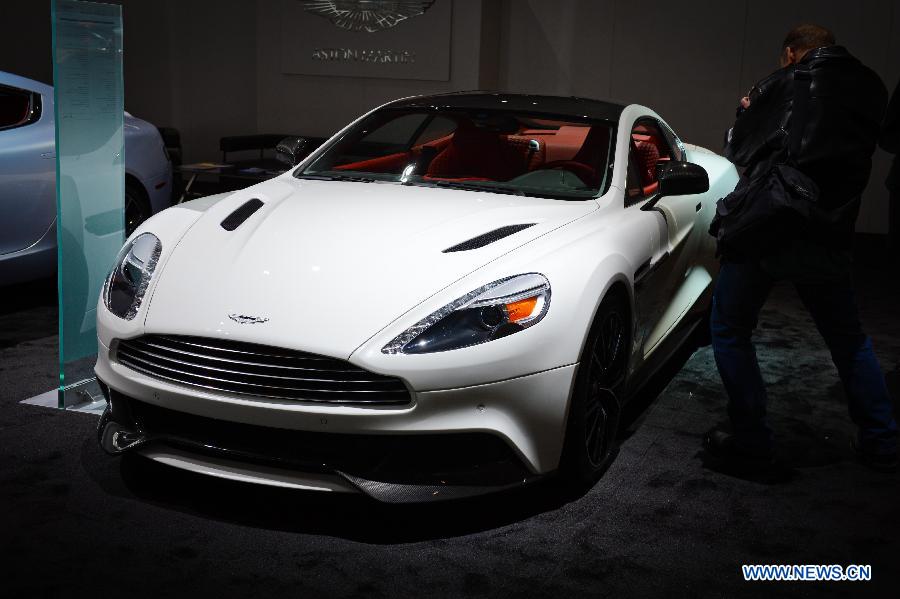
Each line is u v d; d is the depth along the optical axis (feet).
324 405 7.20
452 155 10.68
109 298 8.33
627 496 8.64
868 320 16.05
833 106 8.52
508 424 7.55
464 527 7.89
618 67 27.81
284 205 9.34
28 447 9.14
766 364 13.23
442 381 7.18
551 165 10.42
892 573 7.45
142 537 7.47
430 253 8.09
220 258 8.22
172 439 7.84
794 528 8.16
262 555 7.28
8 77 13.78
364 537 7.64
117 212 10.75
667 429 10.48
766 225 8.53
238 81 31.89
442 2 28.30
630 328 9.20
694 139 27.32
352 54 29.86
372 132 11.43
